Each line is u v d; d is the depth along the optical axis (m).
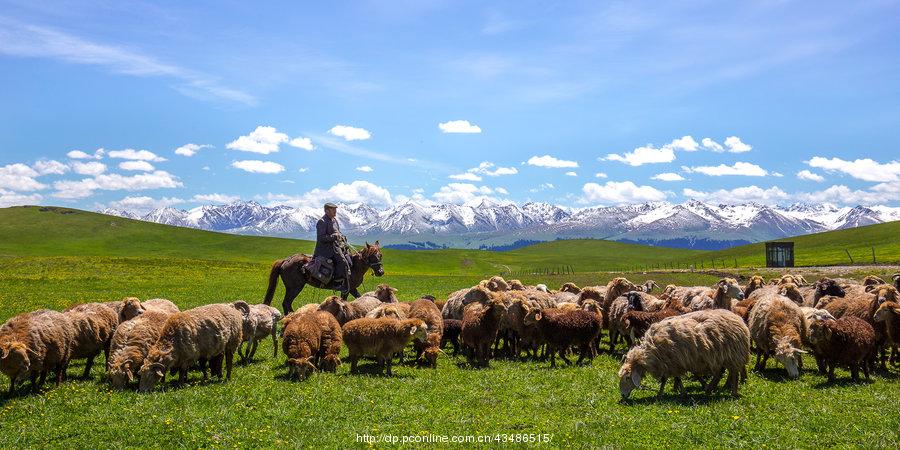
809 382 16.89
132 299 18.75
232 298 44.94
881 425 12.67
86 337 17.72
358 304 24.03
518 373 18.62
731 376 15.39
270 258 159.75
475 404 15.02
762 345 18.19
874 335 17.25
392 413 14.12
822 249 159.00
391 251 179.12
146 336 16.59
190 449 11.84
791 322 17.53
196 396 15.35
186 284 60.53
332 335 19.08
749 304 22.52
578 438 12.29
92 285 57.00
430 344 20.02
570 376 18.02
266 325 21.59
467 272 146.50
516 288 30.59
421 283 69.12
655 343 15.09
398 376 18.23
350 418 13.73
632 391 16.03
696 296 25.06
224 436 12.42
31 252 159.50
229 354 17.73
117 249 169.88
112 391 15.69
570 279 76.88
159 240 185.62
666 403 14.65
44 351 16.03
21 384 16.75
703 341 14.83
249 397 15.44
